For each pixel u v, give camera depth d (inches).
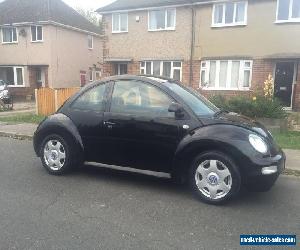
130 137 205.6
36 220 162.4
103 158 218.4
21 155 293.7
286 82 685.9
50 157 234.2
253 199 194.4
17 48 1106.7
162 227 157.3
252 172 174.6
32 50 1085.8
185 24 767.1
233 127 183.6
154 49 812.6
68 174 235.1
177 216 169.5
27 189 205.3
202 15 743.1
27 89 1106.1
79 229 153.9
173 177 197.9
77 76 1189.1
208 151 184.4
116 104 214.5
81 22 1232.8
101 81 225.8
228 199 180.9
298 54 656.4
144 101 206.8
